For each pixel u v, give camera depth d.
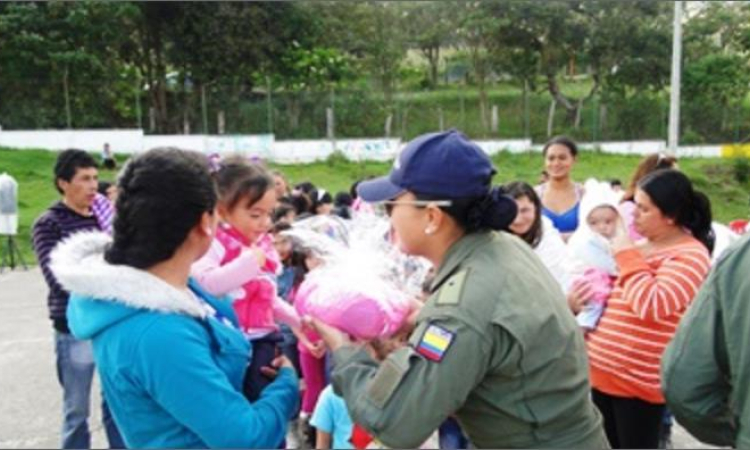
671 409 1.56
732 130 11.09
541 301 1.36
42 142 8.75
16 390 2.96
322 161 16.09
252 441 1.28
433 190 1.39
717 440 1.54
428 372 1.28
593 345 2.36
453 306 1.31
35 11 9.17
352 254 1.69
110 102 12.50
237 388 1.40
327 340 1.53
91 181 2.67
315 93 22.47
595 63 21.94
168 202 1.24
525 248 1.49
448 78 27.06
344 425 2.50
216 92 19.48
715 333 1.45
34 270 4.12
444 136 1.42
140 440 1.25
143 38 16.64
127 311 1.22
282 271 2.49
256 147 16.86
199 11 17.67
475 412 1.39
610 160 12.26
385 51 24.67
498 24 21.81
